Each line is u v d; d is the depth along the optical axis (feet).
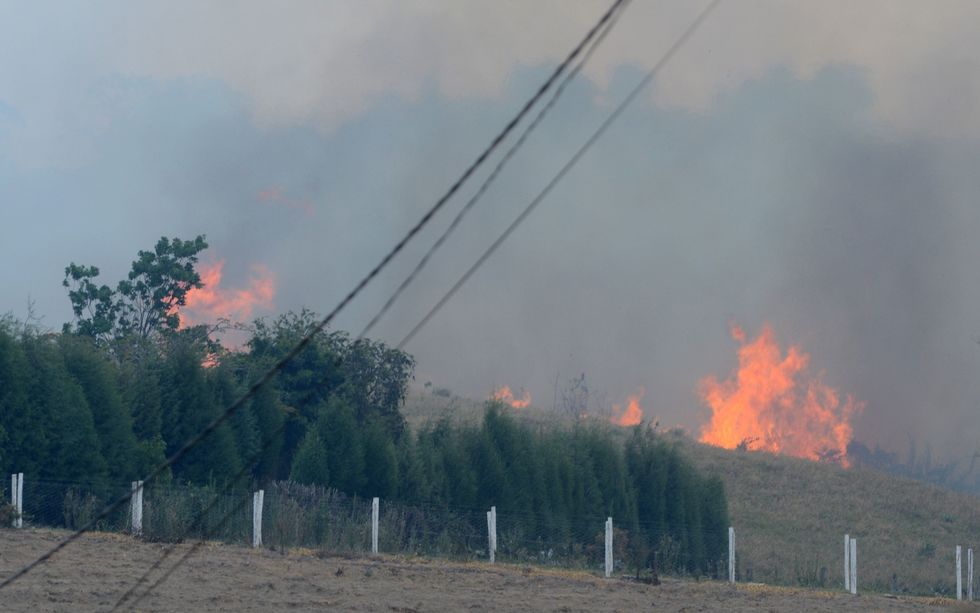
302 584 120.78
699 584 178.29
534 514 222.48
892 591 241.55
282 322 269.03
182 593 106.93
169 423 190.60
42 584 104.12
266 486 194.18
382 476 205.57
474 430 229.86
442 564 160.56
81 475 164.35
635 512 250.37
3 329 163.94
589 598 135.64
